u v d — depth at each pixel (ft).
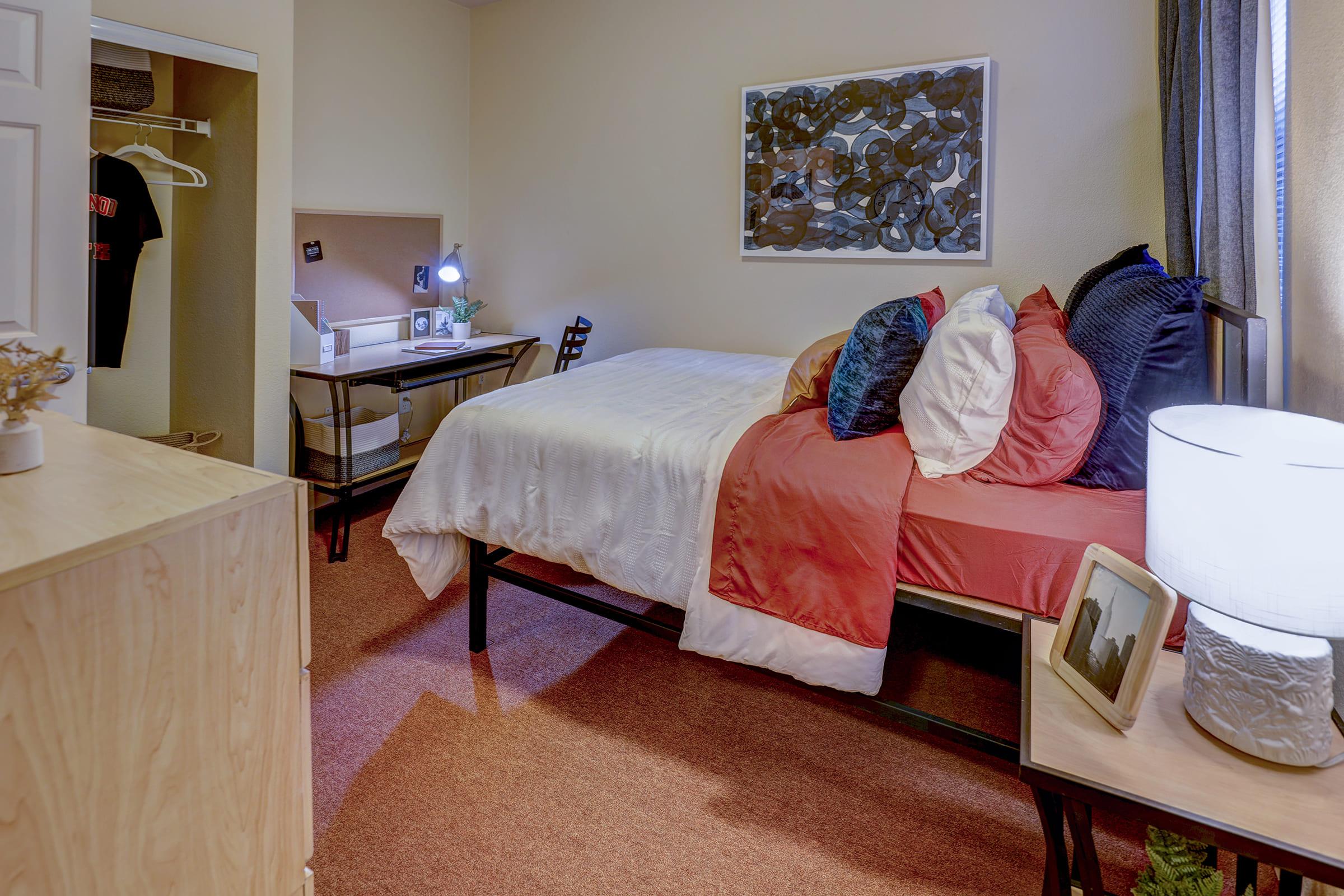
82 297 6.53
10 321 6.16
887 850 5.38
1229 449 4.07
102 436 3.89
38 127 6.12
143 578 2.73
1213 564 3.29
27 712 2.43
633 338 13.91
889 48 10.94
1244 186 5.53
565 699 7.22
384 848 5.31
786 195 11.87
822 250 11.75
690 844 5.41
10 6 5.85
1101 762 3.46
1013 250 10.49
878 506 5.50
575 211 14.12
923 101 10.65
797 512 5.74
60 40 6.15
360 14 12.63
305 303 11.18
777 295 12.33
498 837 5.44
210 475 3.33
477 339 14.33
